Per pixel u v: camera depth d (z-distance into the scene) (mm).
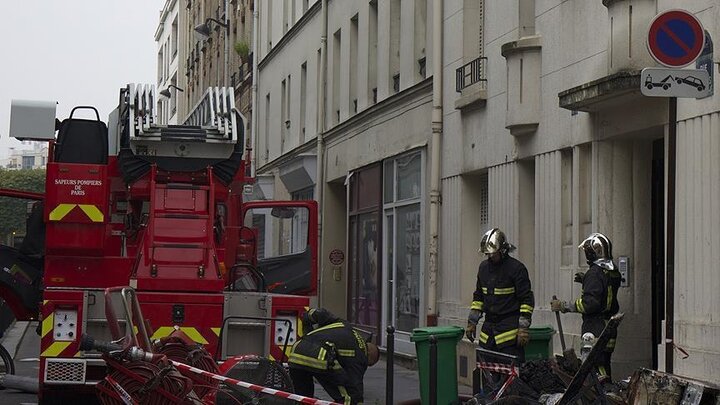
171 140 14023
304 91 32844
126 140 13898
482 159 17234
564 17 14156
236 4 45688
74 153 13797
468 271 18156
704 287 10969
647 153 13289
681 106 11453
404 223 21781
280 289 15852
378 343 23469
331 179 28484
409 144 21359
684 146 11398
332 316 10812
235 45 42594
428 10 20312
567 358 9758
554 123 14484
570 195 14281
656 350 13016
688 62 9273
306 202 16016
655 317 13125
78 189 13203
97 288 12812
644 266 13172
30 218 14766
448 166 18891
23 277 14805
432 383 11539
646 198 13234
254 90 39969
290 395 9375
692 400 9148
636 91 11758
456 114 18500
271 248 36656
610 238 13180
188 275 12766
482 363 10141
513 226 15945
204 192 13516
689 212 11266
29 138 13609
